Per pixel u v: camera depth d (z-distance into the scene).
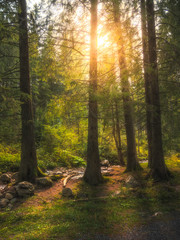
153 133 8.59
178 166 10.80
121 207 5.81
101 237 4.10
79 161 13.30
